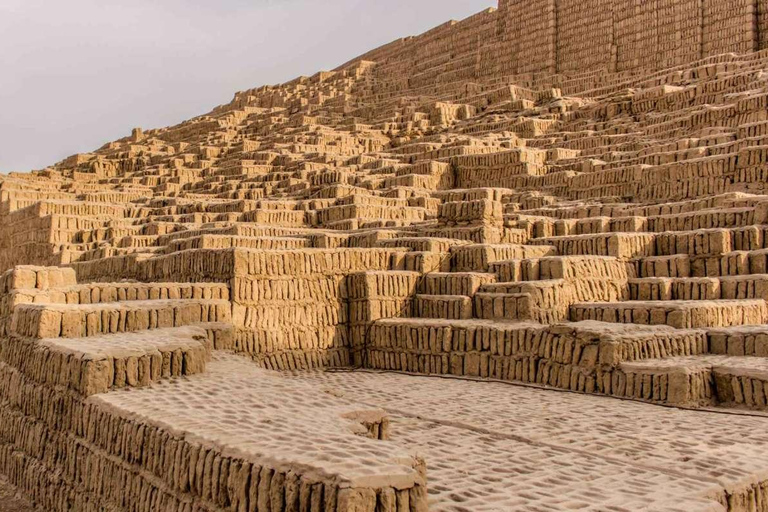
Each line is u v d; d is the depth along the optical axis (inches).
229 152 2039.9
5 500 394.0
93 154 2453.2
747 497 288.5
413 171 1301.7
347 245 804.0
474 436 365.1
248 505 227.5
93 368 339.3
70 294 511.8
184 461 258.2
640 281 663.8
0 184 1713.8
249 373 414.6
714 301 584.4
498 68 2442.2
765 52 1483.8
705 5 1820.9
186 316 504.7
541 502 254.1
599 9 2112.5
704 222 729.6
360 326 632.4
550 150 1257.4
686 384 446.3
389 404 447.8
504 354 545.0
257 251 592.1
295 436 253.6
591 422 397.7
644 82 1611.7
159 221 1168.2
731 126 1127.6
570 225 801.6
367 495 202.1
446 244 708.0
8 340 470.6
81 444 337.1
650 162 1043.9
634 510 246.7
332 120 2242.9
